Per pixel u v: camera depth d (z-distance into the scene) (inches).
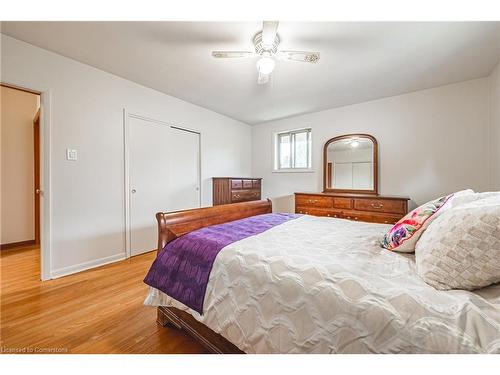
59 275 90.8
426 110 122.2
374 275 36.6
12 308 68.7
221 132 169.9
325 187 157.0
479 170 109.3
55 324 61.2
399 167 130.7
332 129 155.3
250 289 41.4
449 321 26.5
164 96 129.5
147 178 123.0
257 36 75.4
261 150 193.8
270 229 68.5
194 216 71.5
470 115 110.7
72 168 94.0
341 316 31.5
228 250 48.9
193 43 81.0
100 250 103.6
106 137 104.7
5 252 122.0
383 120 135.6
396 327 27.7
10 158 131.2
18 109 134.0
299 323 34.9
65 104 91.4
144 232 121.8
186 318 53.9
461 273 32.4
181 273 52.3
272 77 107.3
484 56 89.1
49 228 88.2
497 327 25.1
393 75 105.4
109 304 71.3
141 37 77.5
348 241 56.4
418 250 41.3
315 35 75.4
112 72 104.0
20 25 71.4
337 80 110.6
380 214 123.3
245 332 40.0
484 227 31.5
